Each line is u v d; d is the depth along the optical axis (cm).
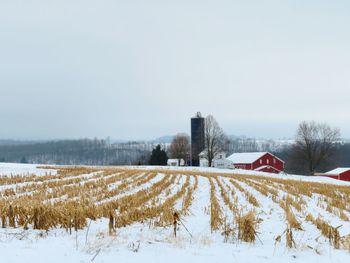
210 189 2967
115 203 1662
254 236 1127
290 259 915
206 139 9612
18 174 3612
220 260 855
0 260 737
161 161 10394
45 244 909
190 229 1285
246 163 9275
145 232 1168
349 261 920
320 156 9462
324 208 2014
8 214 1171
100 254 833
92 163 19188
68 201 1748
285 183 3888
